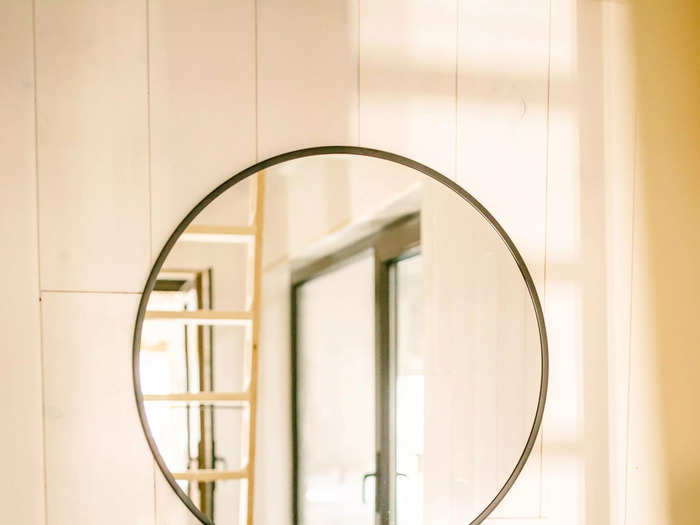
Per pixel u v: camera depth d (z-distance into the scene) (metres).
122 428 0.95
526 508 1.04
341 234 1.00
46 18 0.92
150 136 0.95
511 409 1.03
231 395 0.98
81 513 0.94
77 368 0.94
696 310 1.08
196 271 0.96
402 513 1.04
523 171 1.04
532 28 1.04
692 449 1.07
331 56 0.99
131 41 0.94
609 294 1.06
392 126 1.01
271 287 1.07
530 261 1.05
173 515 0.96
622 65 1.06
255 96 0.98
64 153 0.93
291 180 0.99
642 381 1.06
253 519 1.01
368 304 1.08
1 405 0.92
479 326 1.03
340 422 1.10
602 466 1.05
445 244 1.02
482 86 1.03
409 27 1.01
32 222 0.93
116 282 0.95
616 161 1.06
